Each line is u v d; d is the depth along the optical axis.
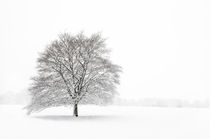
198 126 17.23
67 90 25.08
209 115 24.59
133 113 29.23
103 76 25.59
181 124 18.41
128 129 15.78
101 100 25.73
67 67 25.72
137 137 12.89
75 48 25.31
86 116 25.47
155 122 19.84
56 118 23.08
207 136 13.37
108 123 19.14
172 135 13.61
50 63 25.11
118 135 13.36
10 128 14.68
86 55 25.38
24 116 23.73
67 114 30.16
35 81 25.09
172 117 23.53
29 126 15.99
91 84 25.45
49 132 13.70
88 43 25.48
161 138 12.70
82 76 25.28
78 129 15.35
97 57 25.62
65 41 25.70
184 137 13.05
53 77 25.09
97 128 16.03
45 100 24.81
